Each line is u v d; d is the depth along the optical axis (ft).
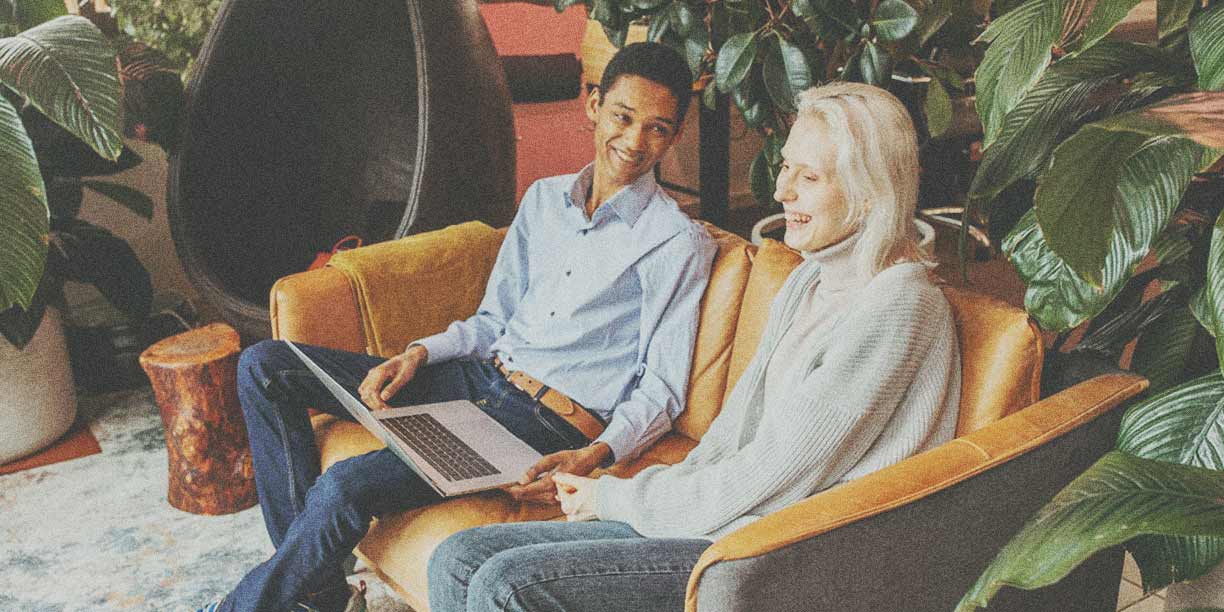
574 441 6.20
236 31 9.29
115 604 7.10
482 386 6.55
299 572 5.59
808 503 4.17
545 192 6.72
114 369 10.21
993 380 4.88
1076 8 4.83
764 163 7.93
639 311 6.33
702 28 7.44
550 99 13.28
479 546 4.93
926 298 4.71
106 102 7.94
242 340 10.59
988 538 4.49
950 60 10.25
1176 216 5.55
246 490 8.20
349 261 6.88
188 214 9.08
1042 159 5.23
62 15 9.05
